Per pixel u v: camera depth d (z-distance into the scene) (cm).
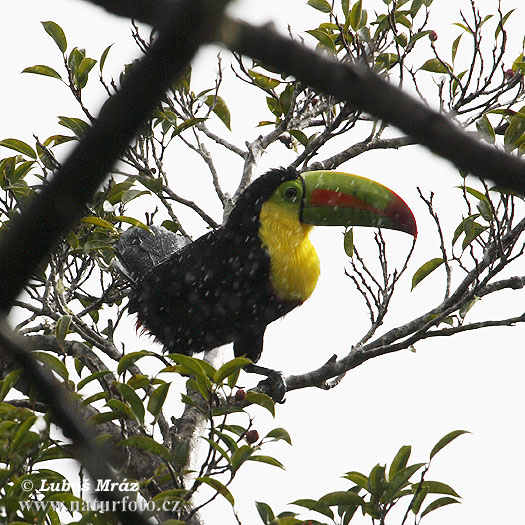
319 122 1491
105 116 288
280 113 1459
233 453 709
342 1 1340
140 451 867
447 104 1273
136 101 283
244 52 279
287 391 1127
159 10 267
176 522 651
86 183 302
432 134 287
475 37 1241
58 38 1165
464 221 1068
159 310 1327
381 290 1102
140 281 1335
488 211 1049
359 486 738
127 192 1162
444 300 1093
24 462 686
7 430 682
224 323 1335
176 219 1377
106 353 1095
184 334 1352
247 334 1359
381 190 1291
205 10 263
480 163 288
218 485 684
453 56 1342
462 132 288
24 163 1134
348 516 722
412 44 1277
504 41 1233
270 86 1401
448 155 289
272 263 1285
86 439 478
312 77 283
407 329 1091
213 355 1373
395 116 287
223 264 1291
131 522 534
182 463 732
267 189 1315
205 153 1419
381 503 705
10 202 1149
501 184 292
